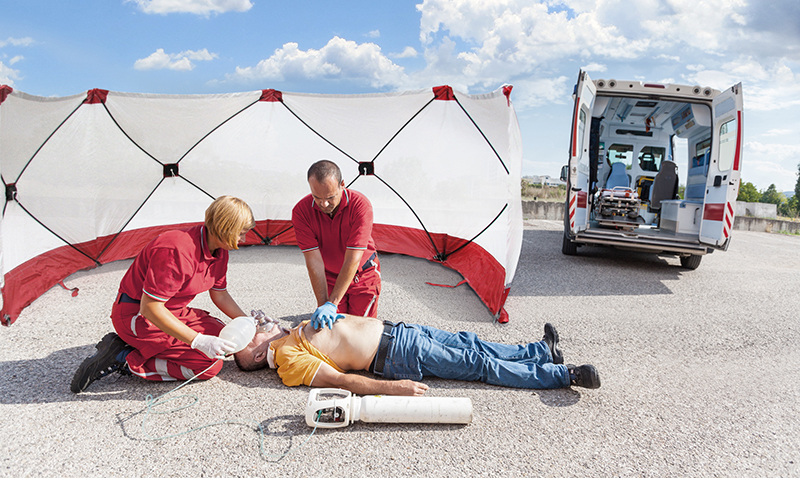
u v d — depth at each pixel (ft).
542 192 62.18
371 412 7.82
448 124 21.06
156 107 20.40
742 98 20.18
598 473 6.89
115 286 16.99
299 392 9.12
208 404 8.58
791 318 15.71
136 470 6.65
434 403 7.95
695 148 26.50
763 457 7.51
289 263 21.43
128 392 9.00
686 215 24.80
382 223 25.11
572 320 14.65
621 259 25.96
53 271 17.17
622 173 30.01
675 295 18.43
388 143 23.25
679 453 7.53
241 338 8.63
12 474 6.49
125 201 21.67
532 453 7.34
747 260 28.02
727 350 12.48
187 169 23.44
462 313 14.92
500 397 9.16
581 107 21.89
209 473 6.61
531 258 25.11
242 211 8.45
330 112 22.56
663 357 11.82
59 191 17.93
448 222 22.68
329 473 6.67
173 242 8.03
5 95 14.42
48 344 11.40
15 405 8.37
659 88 22.45
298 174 25.34
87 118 18.89
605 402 9.18
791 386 10.32
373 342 9.20
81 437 7.46
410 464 6.95
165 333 8.87
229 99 21.49
